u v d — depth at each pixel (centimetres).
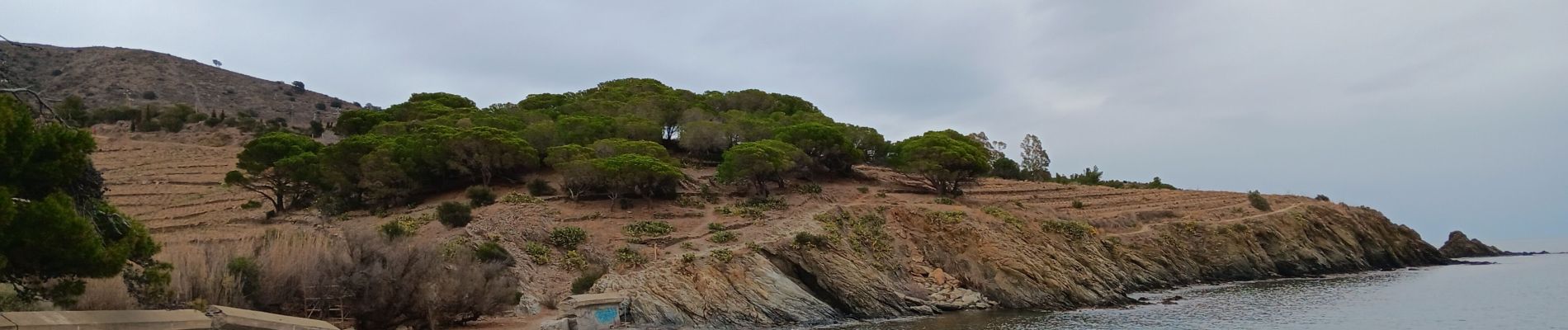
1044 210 9012
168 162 10400
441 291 3872
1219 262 8756
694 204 7950
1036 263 6606
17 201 1855
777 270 5825
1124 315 5741
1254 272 8888
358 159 8106
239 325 2161
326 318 3478
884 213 7456
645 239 6550
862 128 11544
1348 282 8344
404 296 3700
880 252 6588
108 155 10581
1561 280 8362
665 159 8919
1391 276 9200
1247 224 9406
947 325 5231
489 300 4203
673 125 11631
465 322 4288
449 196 8062
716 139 10269
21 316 1659
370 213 7512
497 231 6191
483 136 8162
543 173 8812
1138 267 7962
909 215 7362
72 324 1705
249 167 8156
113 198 8356
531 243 6088
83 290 2069
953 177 9419
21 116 1916
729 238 6512
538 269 5769
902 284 6303
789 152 9006
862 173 10169
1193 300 6725
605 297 4597
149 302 2669
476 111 11256
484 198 7538
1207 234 8975
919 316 5825
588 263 5981
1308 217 10238
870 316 5744
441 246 5566
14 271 1883
